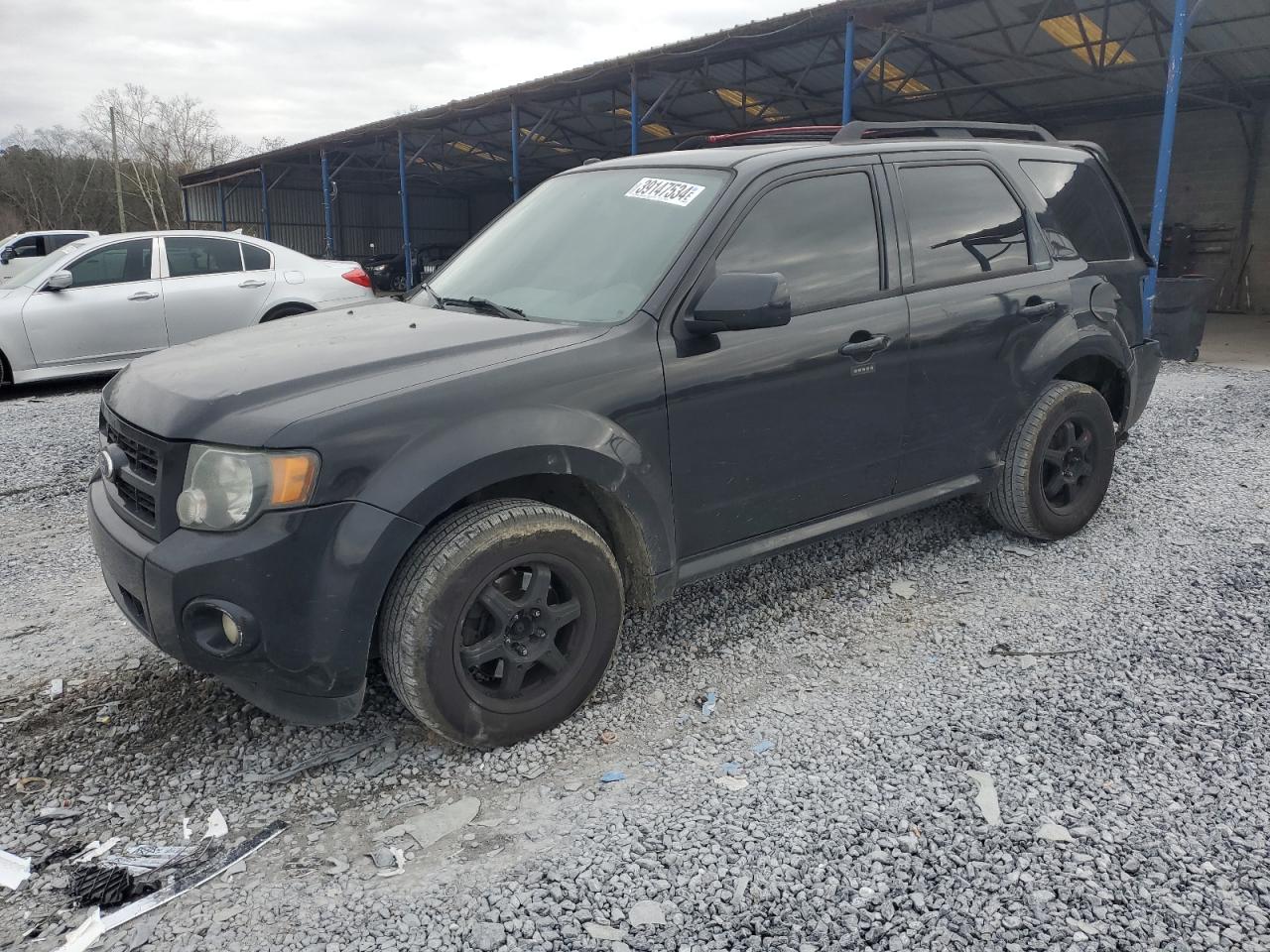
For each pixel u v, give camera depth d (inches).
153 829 93.4
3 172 2073.1
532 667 109.5
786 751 104.6
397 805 97.0
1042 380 157.5
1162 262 780.0
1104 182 178.9
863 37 661.9
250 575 91.1
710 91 832.9
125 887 84.3
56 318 334.3
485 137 1093.8
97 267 345.4
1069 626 134.8
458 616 98.8
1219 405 295.4
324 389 98.3
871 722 110.0
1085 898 80.0
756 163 128.1
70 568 168.2
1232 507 188.1
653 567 115.7
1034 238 159.6
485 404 100.3
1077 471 167.3
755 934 76.8
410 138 1090.1
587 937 76.9
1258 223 775.7
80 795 99.0
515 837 91.0
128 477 103.9
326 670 94.7
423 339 112.1
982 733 106.6
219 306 362.0
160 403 101.5
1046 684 117.6
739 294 107.7
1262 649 126.0
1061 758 101.1
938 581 153.1
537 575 104.7
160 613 95.1
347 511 92.4
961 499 193.9
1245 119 773.9
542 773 102.3
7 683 124.0
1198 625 133.7
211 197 1422.2
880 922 77.8
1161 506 189.3
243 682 101.3
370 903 81.7
